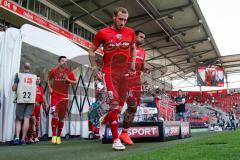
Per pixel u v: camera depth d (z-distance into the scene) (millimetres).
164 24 15609
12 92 5289
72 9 12719
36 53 6023
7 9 7980
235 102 26469
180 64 24766
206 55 23578
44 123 6629
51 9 11484
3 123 5109
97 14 13461
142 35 4078
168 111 7445
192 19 15539
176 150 2773
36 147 4105
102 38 3209
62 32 10383
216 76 24734
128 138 3930
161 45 19203
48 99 6621
